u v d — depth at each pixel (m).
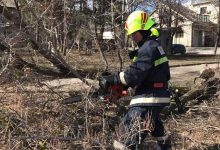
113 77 3.06
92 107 3.90
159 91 3.05
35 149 3.28
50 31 4.53
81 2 5.34
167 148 3.41
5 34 4.23
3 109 3.98
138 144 3.10
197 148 3.82
